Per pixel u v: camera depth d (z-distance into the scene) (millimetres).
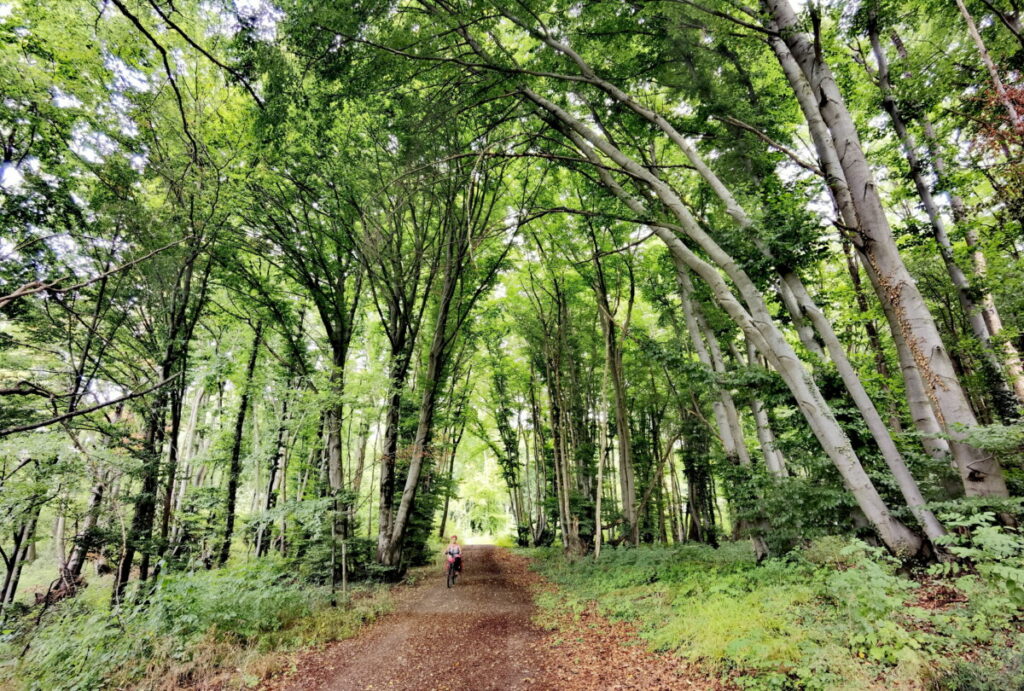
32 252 10875
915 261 11914
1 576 16781
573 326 22406
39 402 9352
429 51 9055
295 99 8430
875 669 4387
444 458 22906
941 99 10047
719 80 9586
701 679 5363
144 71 10867
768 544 9555
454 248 17172
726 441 11602
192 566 12258
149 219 12695
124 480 12141
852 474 7316
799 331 9898
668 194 8789
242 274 15375
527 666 7039
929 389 6984
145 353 14344
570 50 9367
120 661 6734
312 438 15453
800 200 10844
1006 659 3926
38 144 10852
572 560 17250
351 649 8211
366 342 23406
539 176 17578
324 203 14531
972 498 6309
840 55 11219
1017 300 10656
